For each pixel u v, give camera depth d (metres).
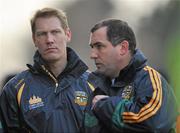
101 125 12.27
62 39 13.59
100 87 12.43
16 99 13.50
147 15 58.94
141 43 57.41
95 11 67.62
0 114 13.56
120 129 11.78
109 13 67.19
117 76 12.23
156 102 11.70
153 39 55.47
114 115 11.79
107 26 12.16
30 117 13.34
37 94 13.48
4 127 13.56
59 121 13.31
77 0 70.81
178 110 12.14
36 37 13.56
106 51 12.12
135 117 11.65
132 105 11.79
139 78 12.05
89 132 12.62
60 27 13.56
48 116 13.31
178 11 53.47
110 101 11.89
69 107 13.45
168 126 11.77
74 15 67.06
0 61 47.09
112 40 12.09
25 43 55.41
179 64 24.53
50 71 13.64
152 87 11.83
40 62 13.65
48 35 13.45
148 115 11.62
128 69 12.12
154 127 11.61
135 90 12.01
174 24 52.59
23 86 13.55
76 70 13.73
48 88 13.55
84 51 63.44
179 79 18.50
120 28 12.16
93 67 36.47
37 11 13.62
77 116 13.38
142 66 12.14
